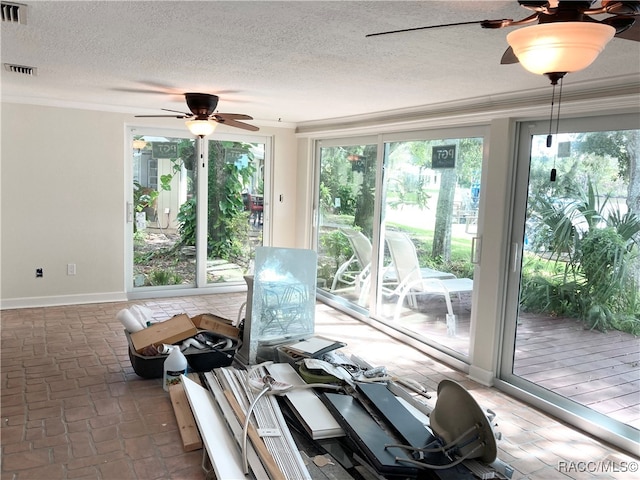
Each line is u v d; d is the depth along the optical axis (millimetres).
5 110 5039
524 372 3729
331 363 3389
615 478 2707
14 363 3879
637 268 3037
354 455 2496
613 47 2311
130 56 2959
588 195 3295
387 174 5176
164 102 5051
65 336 4527
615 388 3141
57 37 2576
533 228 3654
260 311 3707
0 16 2230
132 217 5867
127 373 3760
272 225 6754
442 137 4395
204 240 6371
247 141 6508
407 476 2258
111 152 5582
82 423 3012
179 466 2627
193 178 6258
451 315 4348
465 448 2311
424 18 2068
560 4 1543
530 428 3246
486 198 3885
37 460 2617
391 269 5137
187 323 3787
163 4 2020
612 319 3172
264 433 2580
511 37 1604
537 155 3613
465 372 4102
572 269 3406
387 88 3652
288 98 4340
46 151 5273
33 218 5297
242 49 2697
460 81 3283
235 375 3309
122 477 2512
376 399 2844
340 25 2207
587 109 3146
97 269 5672
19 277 5309
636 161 3023
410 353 4527
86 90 4434
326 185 6352
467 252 4168
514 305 3781
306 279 3887
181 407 3143
